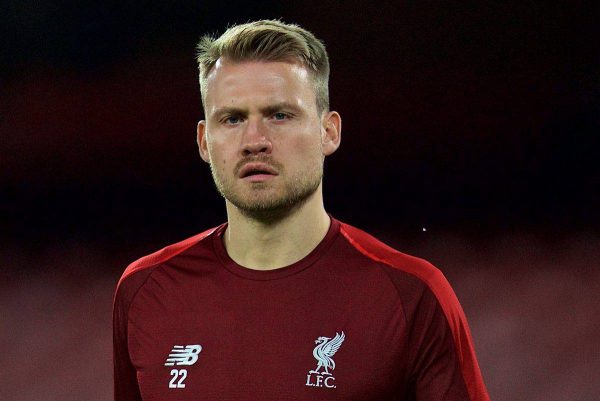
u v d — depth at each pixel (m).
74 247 27.80
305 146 6.60
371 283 6.75
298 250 6.88
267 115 6.53
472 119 32.69
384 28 32.41
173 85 32.91
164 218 30.73
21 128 33.44
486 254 25.89
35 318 21.44
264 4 31.61
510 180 32.03
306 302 6.75
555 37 32.16
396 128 32.94
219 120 6.64
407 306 6.66
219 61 6.70
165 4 32.12
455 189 32.09
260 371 6.59
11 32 32.78
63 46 32.88
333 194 32.28
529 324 20.34
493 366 18.22
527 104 32.59
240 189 6.57
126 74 33.00
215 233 7.23
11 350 19.45
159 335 6.97
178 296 7.04
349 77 32.75
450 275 24.31
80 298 22.91
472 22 32.34
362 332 6.61
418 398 6.68
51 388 17.52
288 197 6.57
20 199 32.38
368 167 32.88
